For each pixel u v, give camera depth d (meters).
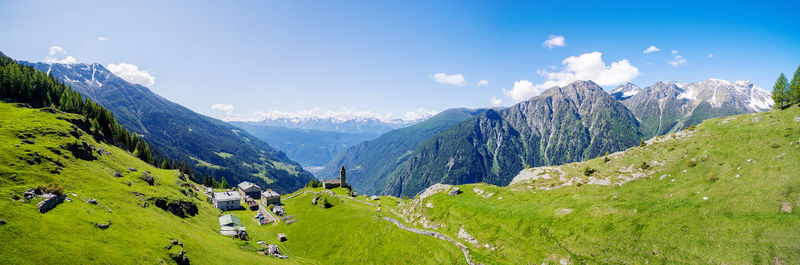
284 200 177.62
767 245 47.53
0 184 59.22
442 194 108.69
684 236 55.38
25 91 165.38
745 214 54.16
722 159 73.62
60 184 70.44
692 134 92.75
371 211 125.81
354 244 100.94
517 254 69.50
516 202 91.25
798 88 85.62
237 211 136.62
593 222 67.06
